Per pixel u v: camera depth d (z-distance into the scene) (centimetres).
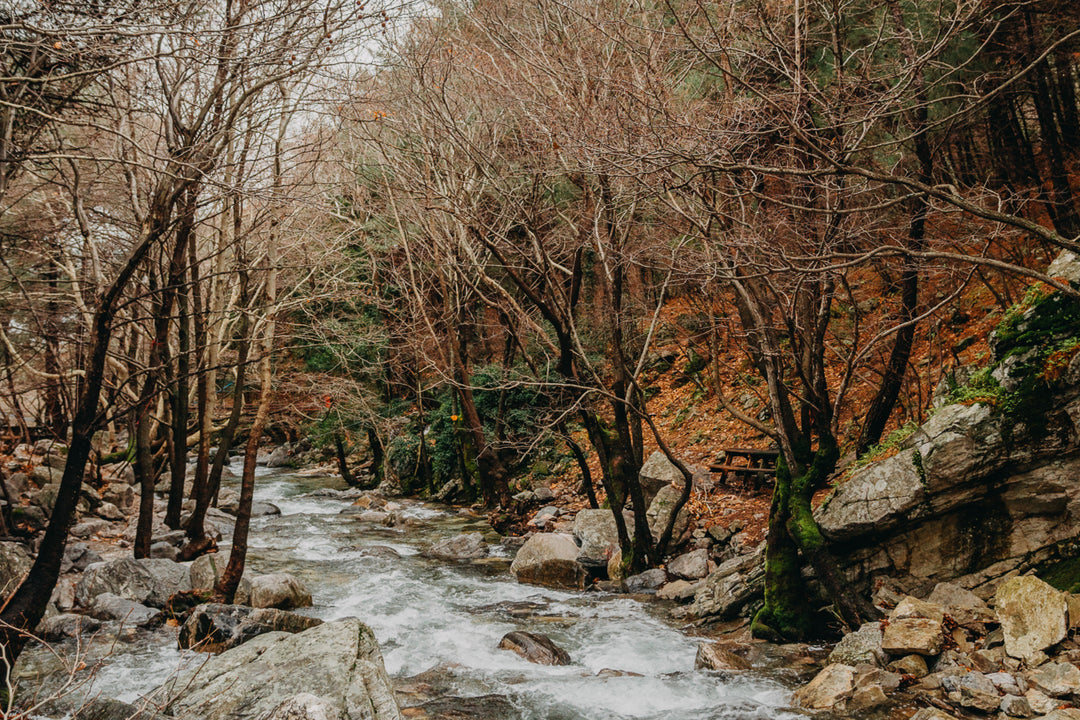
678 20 652
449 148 1167
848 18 876
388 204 1506
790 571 743
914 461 679
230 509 1636
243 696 477
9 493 1162
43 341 1144
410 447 2008
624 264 967
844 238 700
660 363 1834
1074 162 1127
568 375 1019
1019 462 634
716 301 1087
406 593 983
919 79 675
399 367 2022
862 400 1217
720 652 672
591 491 1243
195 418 1811
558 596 962
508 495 1558
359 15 621
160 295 891
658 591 947
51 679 651
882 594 686
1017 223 465
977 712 494
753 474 1230
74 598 877
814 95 620
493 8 1016
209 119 787
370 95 1023
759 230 707
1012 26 932
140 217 856
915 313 887
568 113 835
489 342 2083
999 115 1074
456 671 671
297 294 1638
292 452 2719
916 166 885
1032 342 656
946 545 672
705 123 688
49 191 921
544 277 1046
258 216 904
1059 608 544
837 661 616
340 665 503
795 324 743
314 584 1029
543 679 647
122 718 487
